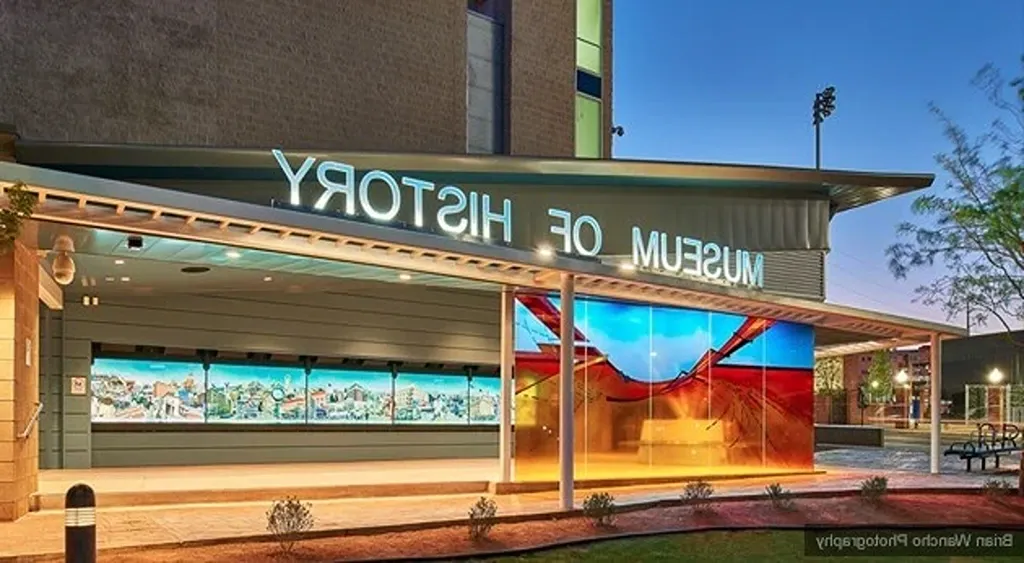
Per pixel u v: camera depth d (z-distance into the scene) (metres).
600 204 20.28
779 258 22.84
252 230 10.92
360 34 21.45
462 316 21.23
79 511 7.52
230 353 18.03
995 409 44.75
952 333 20.17
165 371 17.31
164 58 18.64
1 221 8.64
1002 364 52.06
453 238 12.35
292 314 18.73
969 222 18.05
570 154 26.02
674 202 21.12
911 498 16.00
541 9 25.67
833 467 21.14
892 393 60.00
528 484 15.19
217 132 19.16
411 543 10.98
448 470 17.00
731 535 12.85
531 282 14.55
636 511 13.79
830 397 55.66
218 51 19.30
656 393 17.28
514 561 10.78
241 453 17.95
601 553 11.41
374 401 19.86
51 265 13.32
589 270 13.97
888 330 20.08
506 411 15.34
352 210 13.32
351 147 21.08
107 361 16.78
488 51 24.81
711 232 21.52
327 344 19.12
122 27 18.20
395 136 21.88
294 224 10.71
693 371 17.84
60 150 14.60
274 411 18.47
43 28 17.44
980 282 18.47
